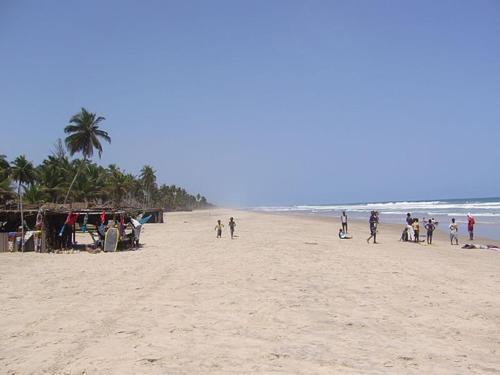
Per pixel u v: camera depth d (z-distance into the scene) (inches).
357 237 1300.4
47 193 2439.7
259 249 937.5
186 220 2842.0
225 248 983.6
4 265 761.0
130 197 4190.5
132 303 446.9
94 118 2389.3
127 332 346.3
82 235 1545.3
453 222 1127.6
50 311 418.0
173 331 348.8
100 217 1135.0
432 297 470.6
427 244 1111.6
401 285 536.4
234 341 324.2
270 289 513.3
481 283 553.9
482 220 2145.7
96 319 386.9
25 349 310.0
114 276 625.3
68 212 1048.2
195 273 635.5
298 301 452.1
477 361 285.7
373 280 569.6
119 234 1040.8
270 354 295.4
